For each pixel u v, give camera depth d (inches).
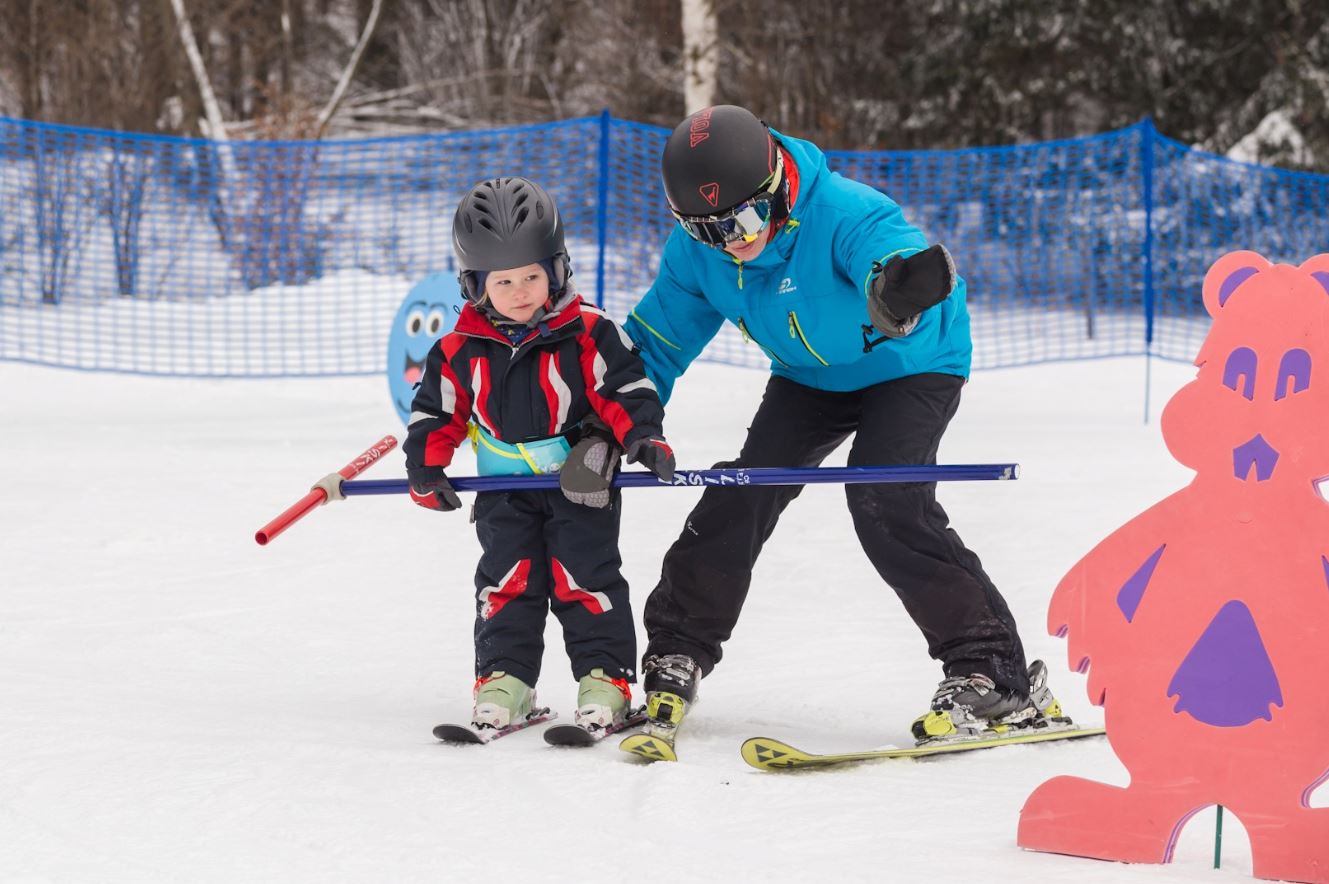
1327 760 131.7
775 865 135.7
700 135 181.9
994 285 1010.7
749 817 151.4
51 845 140.6
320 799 156.1
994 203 1014.4
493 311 195.2
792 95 1616.6
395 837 143.7
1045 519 363.6
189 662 235.8
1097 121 1472.7
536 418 196.2
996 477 179.9
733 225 183.2
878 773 171.5
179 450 489.4
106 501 388.8
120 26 1328.7
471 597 290.5
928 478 180.9
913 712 207.0
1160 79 1371.8
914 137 1544.0
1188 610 138.8
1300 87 1258.0
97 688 213.8
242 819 149.0
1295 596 134.7
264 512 379.6
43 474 435.2
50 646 243.3
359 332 822.5
